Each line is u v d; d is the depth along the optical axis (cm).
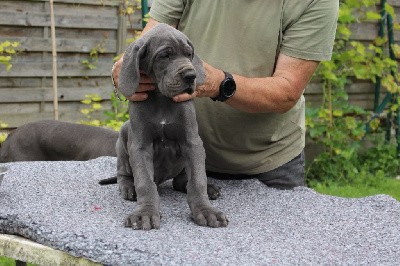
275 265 145
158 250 150
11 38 373
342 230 172
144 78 177
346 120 395
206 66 186
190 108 182
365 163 407
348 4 382
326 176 387
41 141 307
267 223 176
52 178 219
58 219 171
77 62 398
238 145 216
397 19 464
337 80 390
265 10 204
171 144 186
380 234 170
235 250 153
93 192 202
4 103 377
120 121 380
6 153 312
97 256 151
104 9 402
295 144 224
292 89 202
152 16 220
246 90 193
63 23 387
